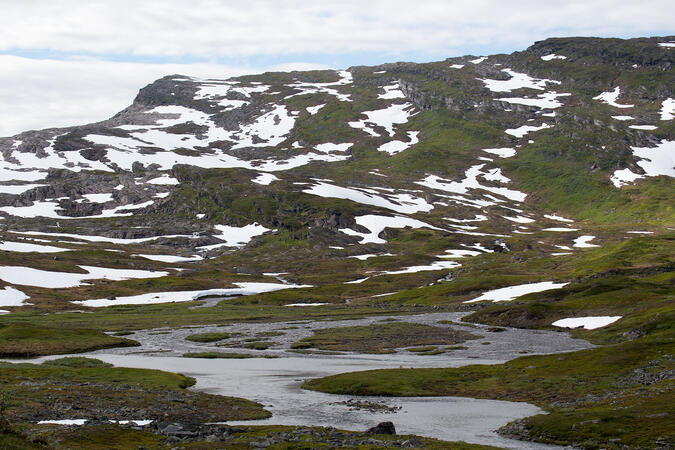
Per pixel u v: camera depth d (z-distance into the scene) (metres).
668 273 181.00
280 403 77.00
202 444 51.91
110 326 173.50
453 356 116.94
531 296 179.12
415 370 96.88
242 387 88.75
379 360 115.38
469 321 167.00
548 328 149.12
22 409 63.09
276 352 128.25
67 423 58.12
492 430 63.06
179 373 101.31
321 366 109.00
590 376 84.81
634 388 74.38
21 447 40.81
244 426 62.00
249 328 167.88
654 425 57.72
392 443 54.41
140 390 80.00
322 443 53.12
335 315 190.62
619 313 145.38
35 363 108.69
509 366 98.12
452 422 66.69
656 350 91.94
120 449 49.16
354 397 81.50
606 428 58.62
